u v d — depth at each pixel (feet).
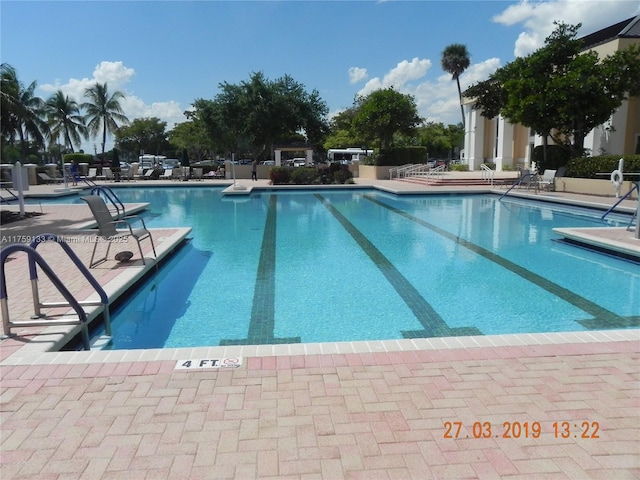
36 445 8.43
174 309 19.03
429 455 8.15
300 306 19.26
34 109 136.15
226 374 10.95
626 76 55.16
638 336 13.15
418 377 10.84
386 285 22.00
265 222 41.06
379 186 69.87
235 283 22.41
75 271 20.72
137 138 210.18
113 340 16.05
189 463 7.94
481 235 34.37
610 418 9.24
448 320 17.71
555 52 60.85
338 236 34.24
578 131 60.08
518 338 12.99
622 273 23.98
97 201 22.16
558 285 21.90
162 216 45.14
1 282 13.00
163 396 10.01
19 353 12.00
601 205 44.27
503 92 77.30
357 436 8.67
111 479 7.57
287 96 95.40
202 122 107.96
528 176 61.00
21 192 38.37
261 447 8.36
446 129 214.07
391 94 90.02
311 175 76.84
